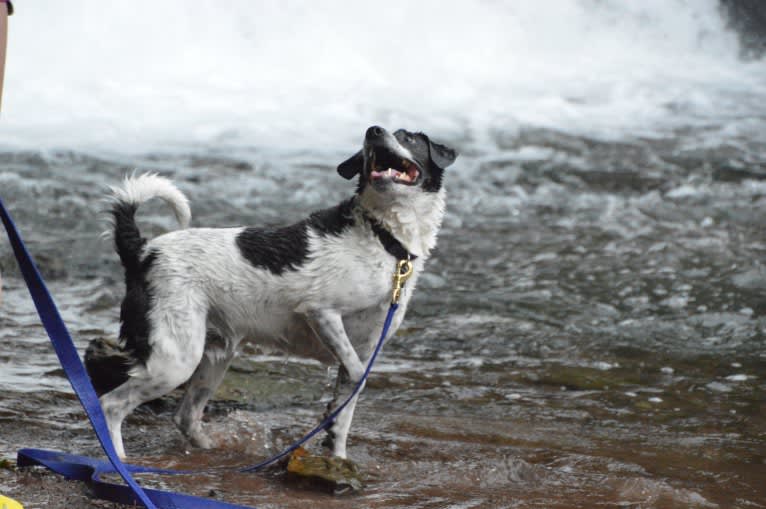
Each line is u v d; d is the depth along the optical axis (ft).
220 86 70.85
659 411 23.29
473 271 36.42
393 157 18.10
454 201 47.55
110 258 34.65
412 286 18.66
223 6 78.59
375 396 23.47
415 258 18.30
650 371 26.45
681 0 90.38
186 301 17.71
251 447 19.47
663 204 47.65
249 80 73.56
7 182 44.09
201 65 75.10
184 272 17.78
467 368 26.22
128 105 63.52
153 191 18.53
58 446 18.35
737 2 91.09
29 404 20.66
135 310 17.78
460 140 59.93
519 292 33.86
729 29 90.43
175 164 51.03
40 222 38.75
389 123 63.57
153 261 17.88
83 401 14.42
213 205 43.75
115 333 26.94
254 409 22.07
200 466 17.94
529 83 76.69
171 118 61.41
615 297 33.58
